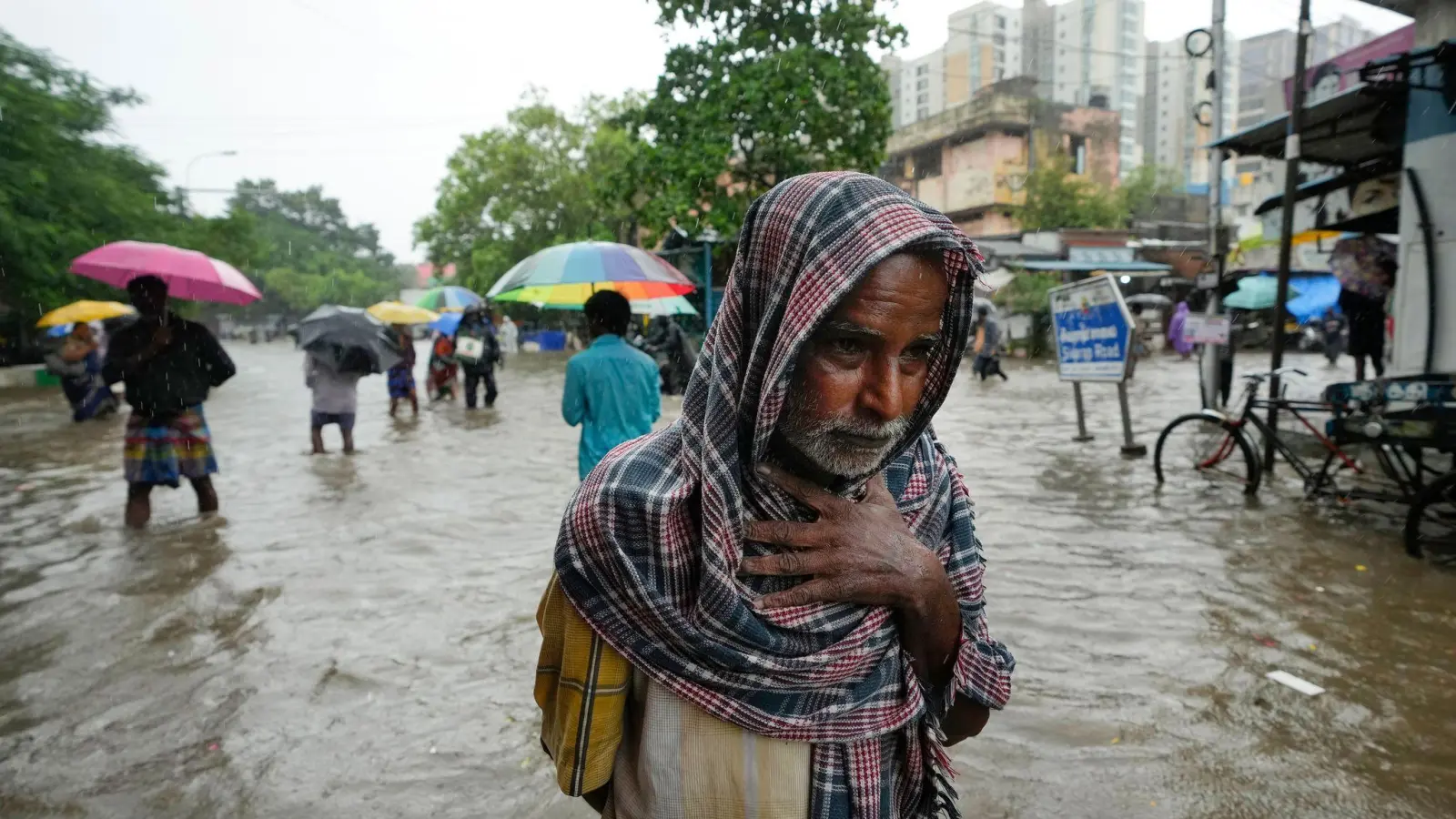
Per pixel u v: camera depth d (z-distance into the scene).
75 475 8.64
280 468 8.65
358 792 2.85
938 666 1.08
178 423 6.34
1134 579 4.71
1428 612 4.20
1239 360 21.09
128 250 6.54
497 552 5.48
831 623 0.99
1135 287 29.86
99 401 13.47
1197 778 2.85
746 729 1.00
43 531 6.18
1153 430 9.91
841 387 0.94
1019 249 28.23
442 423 12.34
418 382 20.61
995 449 8.81
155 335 6.09
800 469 1.04
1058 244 28.19
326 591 4.75
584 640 1.05
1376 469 7.25
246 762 3.02
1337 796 2.74
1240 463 7.67
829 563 0.98
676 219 12.34
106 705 3.43
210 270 6.70
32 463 9.42
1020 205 33.91
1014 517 6.04
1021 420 11.05
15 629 4.23
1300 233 9.77
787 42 12.11
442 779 2.92
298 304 76.12
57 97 18.25
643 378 4.53
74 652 3.94
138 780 2.91
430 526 6.17
